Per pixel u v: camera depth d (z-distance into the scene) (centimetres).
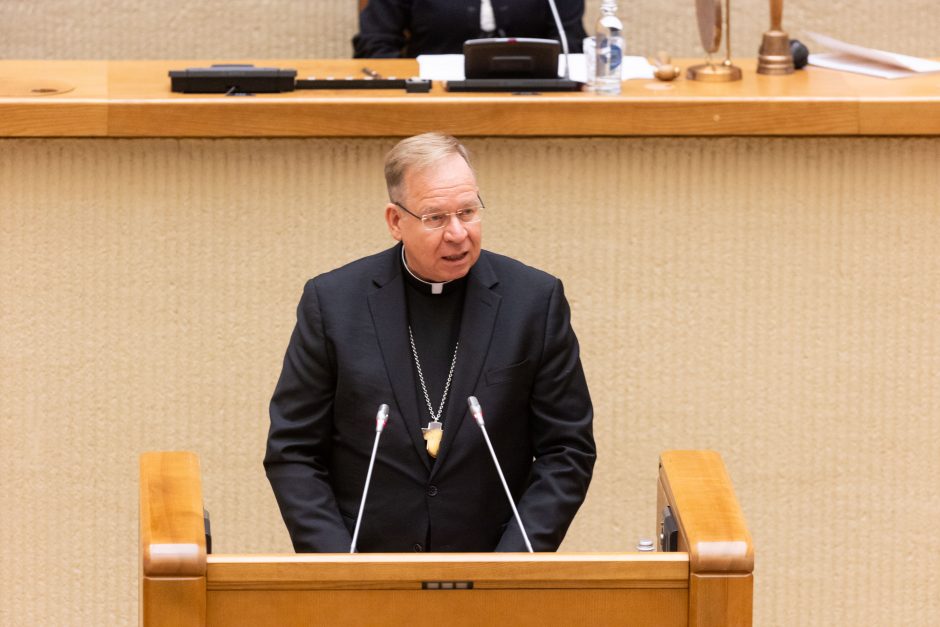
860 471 1360
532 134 1276
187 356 1323
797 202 1319
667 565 779
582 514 1366
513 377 998
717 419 1351
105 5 1991
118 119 1249
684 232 1323
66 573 1344
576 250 1323
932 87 1334
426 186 954
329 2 2019
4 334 1307
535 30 1781
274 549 1357
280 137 1276
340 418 1006
